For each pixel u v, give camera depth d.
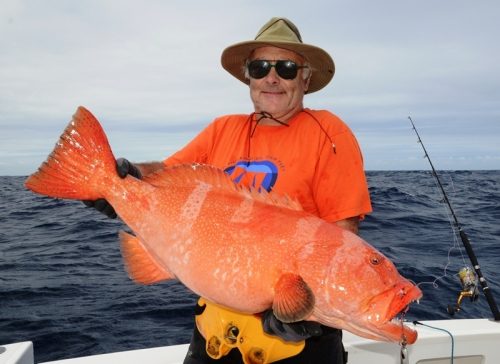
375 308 1.83
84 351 4.66
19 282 7.06
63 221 14.09
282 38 2.54
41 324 5.31
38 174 2.08
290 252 1.93
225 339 2.25
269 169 2.43
